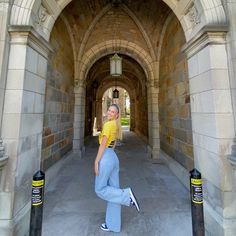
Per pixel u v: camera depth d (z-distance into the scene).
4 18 2.07
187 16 2.69
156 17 5.24
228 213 1.97
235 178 1.99
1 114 2.01
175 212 2.61
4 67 2.04
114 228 2.14
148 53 6.22
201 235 1.69
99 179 2.09
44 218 2.44
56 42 4.26
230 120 2.08
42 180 1.75
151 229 2.21
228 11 2.12
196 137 2.62
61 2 2.77
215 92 2.12
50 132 3.90
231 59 2.08
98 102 15.12
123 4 5.35
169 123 4.98
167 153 5.23
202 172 2.45
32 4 2.18
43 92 2.71
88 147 8.19
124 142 9.62
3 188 1.94
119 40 6.17
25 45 2.13
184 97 3.81
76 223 2.33
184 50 2.84
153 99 6.17
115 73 5.42
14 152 2.00
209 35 2.15
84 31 5.86
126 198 2.09
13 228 1.88
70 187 3.55
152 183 3.79
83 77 6.36
